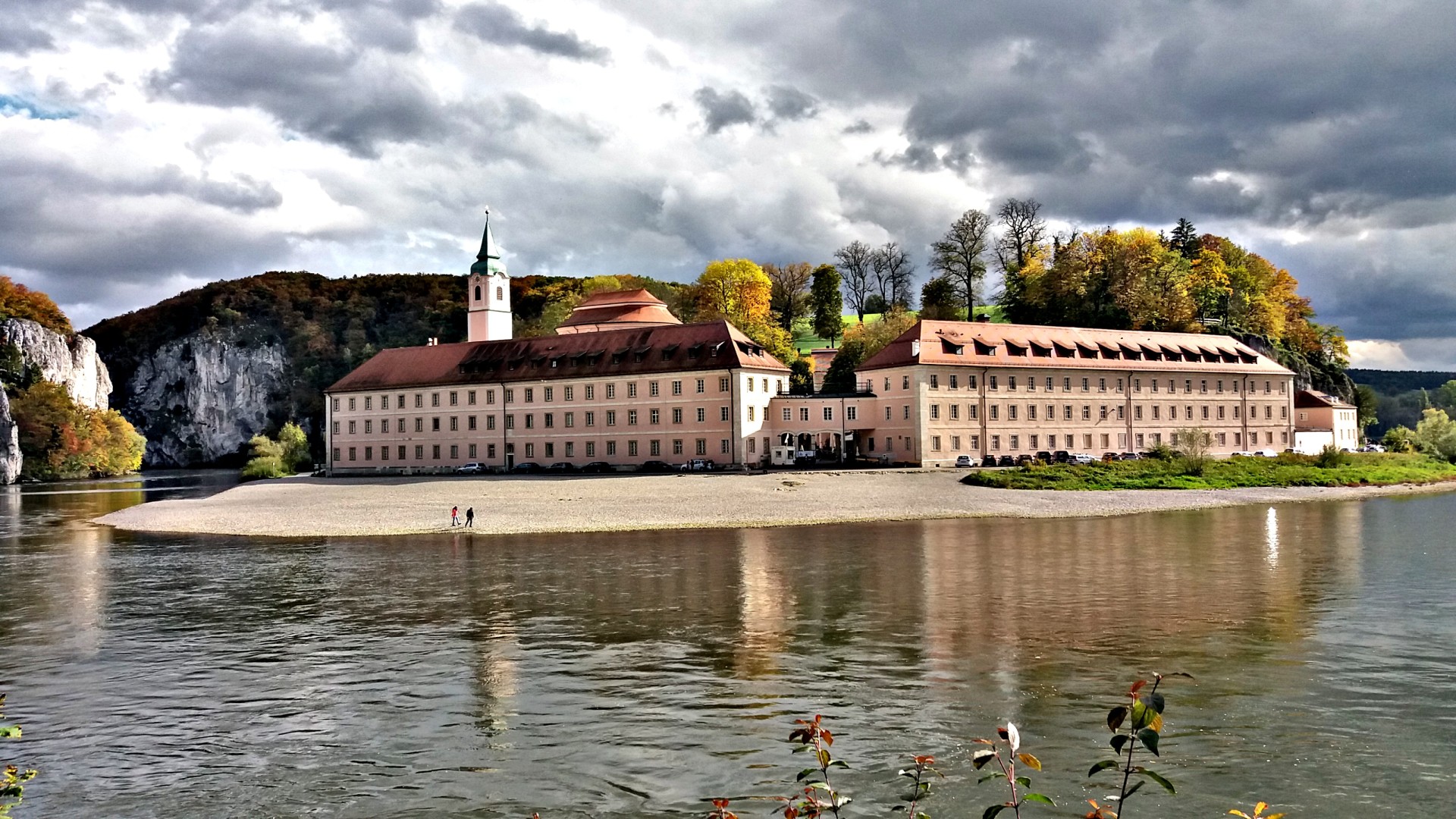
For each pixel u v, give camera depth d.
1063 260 147.50
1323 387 164.75
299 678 25.77
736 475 93.62
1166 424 118.06
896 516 66.38
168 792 18.14
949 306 162.25
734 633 30.12
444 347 129.88
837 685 24.08
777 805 16.88
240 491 99.81
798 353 166.50
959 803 16.81
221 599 37.94
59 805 17.66
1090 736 20.06
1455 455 120.75
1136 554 47.47
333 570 45.34
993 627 30.48
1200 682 23.95
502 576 42.69
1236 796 17.06
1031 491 80.69
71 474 175.50
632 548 51.78
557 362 118.31
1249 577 39.81
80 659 28.25
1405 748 19.33
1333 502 78.31
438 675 25.81
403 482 104.19
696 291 171.75
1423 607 33.09
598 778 18.36
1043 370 109.75
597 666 26.41
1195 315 151.75
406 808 17.22
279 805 17.50
